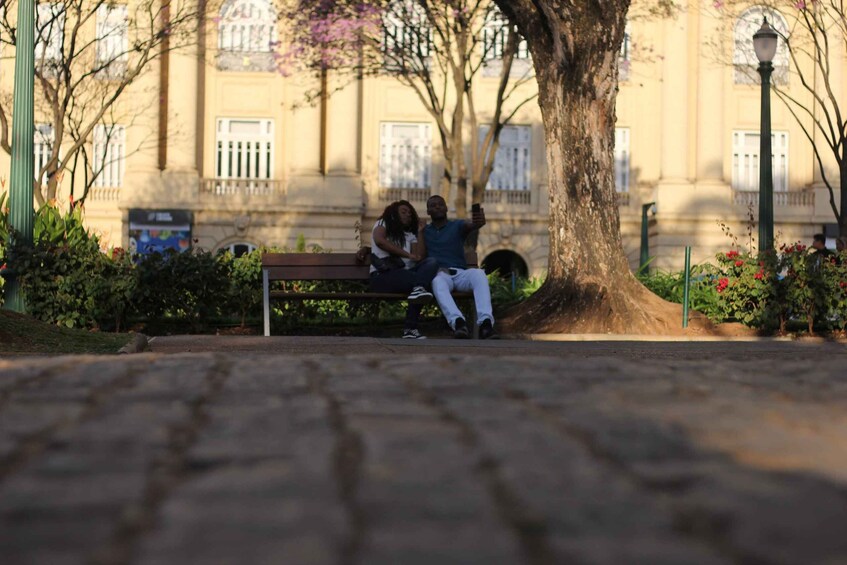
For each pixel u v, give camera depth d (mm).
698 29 42188
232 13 38781
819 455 3086
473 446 3189
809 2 29781
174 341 10625
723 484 2658
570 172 14789
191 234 39969
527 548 2061
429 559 1967
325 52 27375
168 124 40250
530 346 9930
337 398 4164
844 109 41844
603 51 14742
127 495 2549
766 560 1971
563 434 3398
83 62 36812
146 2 28703
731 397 4266
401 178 42281
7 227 14922
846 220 25156
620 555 1998
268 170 41625
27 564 1956
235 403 4027
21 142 13992
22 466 2908
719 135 42062
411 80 27906
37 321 10500
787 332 14664
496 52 41781
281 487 2633
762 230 18125
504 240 42281
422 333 14008
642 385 4574
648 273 22891
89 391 4301
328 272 12828
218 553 2010
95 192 40188
